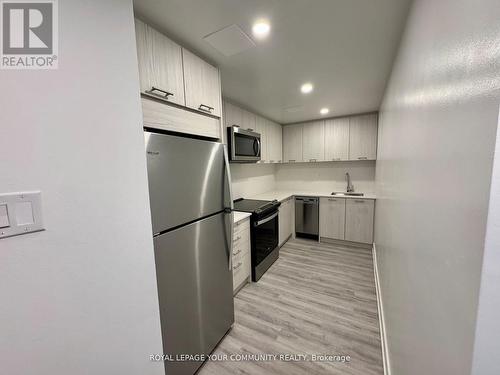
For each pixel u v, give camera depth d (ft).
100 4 2.45
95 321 2.49
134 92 2.83
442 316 1.91
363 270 9.20
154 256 3.46
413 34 3.31
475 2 1.44
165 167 3.75
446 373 1.81
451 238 1.75
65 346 2.26
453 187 1.74
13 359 1.94
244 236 7.97
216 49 4.91
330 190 13.89
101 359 2.56
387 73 6.30
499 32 1.17
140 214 2.95
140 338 3.01
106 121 2.53
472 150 1.45
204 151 4.67
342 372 4.70
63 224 2.20
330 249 11.54
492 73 1.23
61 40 2.15
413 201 3.00
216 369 4.84
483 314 1.34
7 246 1.88
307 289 7.87
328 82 7.02
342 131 12.09
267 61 5.53
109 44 2.54
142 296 3.01
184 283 4.30
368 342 5.48
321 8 3.68
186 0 3.41
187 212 4.27
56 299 2.18
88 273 2.41
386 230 6.05
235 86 7.33
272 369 4.82
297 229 13.24
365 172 12.84
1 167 1.83
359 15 3.88
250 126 10.34
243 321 6.30
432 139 2.27
